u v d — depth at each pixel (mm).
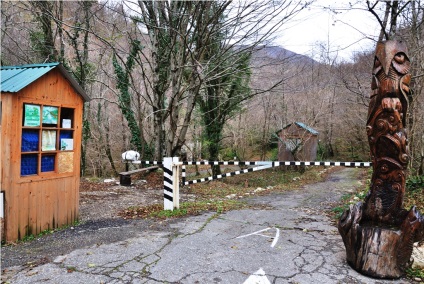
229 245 4098
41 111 4281
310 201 7812
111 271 3258
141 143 12250
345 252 3883
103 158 17906
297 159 16281
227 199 7820
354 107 18312
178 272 3260
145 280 3070
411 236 3141
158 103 11336
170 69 10867
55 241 4145
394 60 3266
